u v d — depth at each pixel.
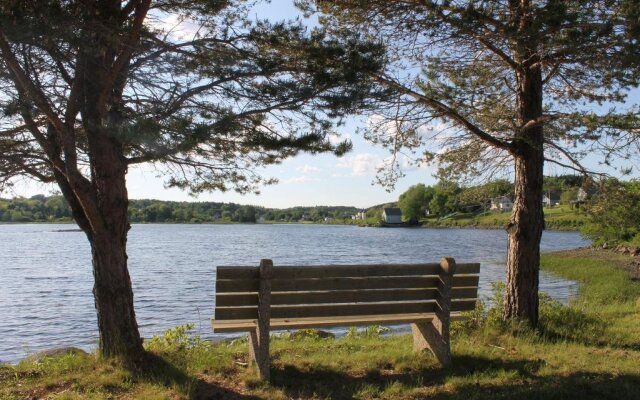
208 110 5.48
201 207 172.25
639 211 7.77
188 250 51.00
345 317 5.72
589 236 37.62
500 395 4.75
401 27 7.02
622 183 7.89
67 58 4.95
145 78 5.55
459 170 8.73
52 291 22.22
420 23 6.69
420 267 5.76
